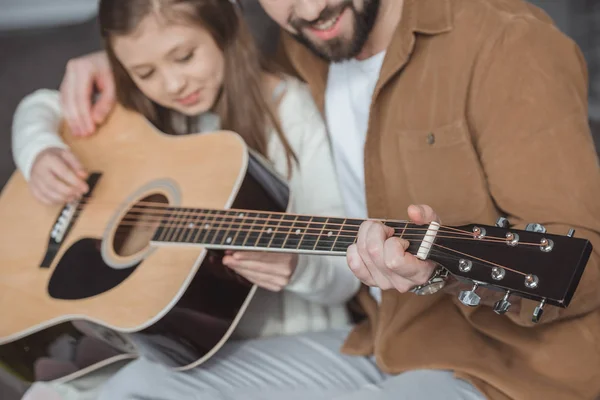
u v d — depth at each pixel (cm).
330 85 159
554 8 199
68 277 157
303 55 160
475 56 129
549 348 125
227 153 153
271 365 148
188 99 166
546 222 120
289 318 165
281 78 170
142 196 158
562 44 127
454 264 100
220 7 164
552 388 122
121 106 172
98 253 156
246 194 148
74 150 172
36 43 236
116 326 145
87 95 172
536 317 93
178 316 143
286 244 125
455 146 132
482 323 131
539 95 122
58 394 165
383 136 141
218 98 171
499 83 126
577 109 123
